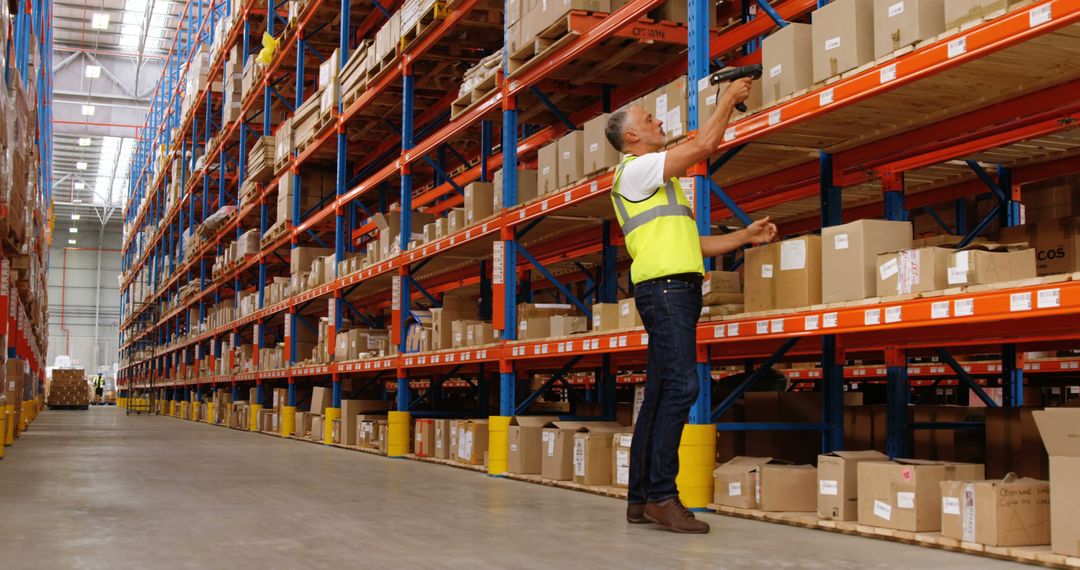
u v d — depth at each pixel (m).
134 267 34.59
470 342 8.09
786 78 4.60
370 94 10.74
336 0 12.59
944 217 7.23
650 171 4.23
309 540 4.09
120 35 36.31
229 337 19.89
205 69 20.75
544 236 8.70
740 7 7.20
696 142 4.11
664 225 4.30
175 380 24.64
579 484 6.14
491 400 11.05
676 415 4.26
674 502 4.30
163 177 28.05
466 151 11.59
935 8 3.89
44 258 23.50
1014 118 4.40
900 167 5.63
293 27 13.73
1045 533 3.60
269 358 15.05
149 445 11.25
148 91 37.81
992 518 3.54
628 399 10.02
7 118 7.18
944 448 5.29
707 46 5.23
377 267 10.39
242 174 17.25
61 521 4.68
